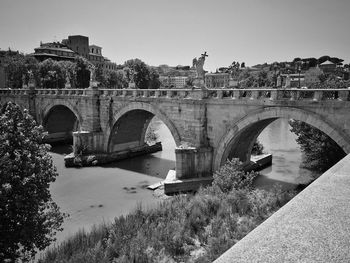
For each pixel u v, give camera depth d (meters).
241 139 33.81
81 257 17.92
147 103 39.19
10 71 96.81
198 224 22.06
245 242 3.09
